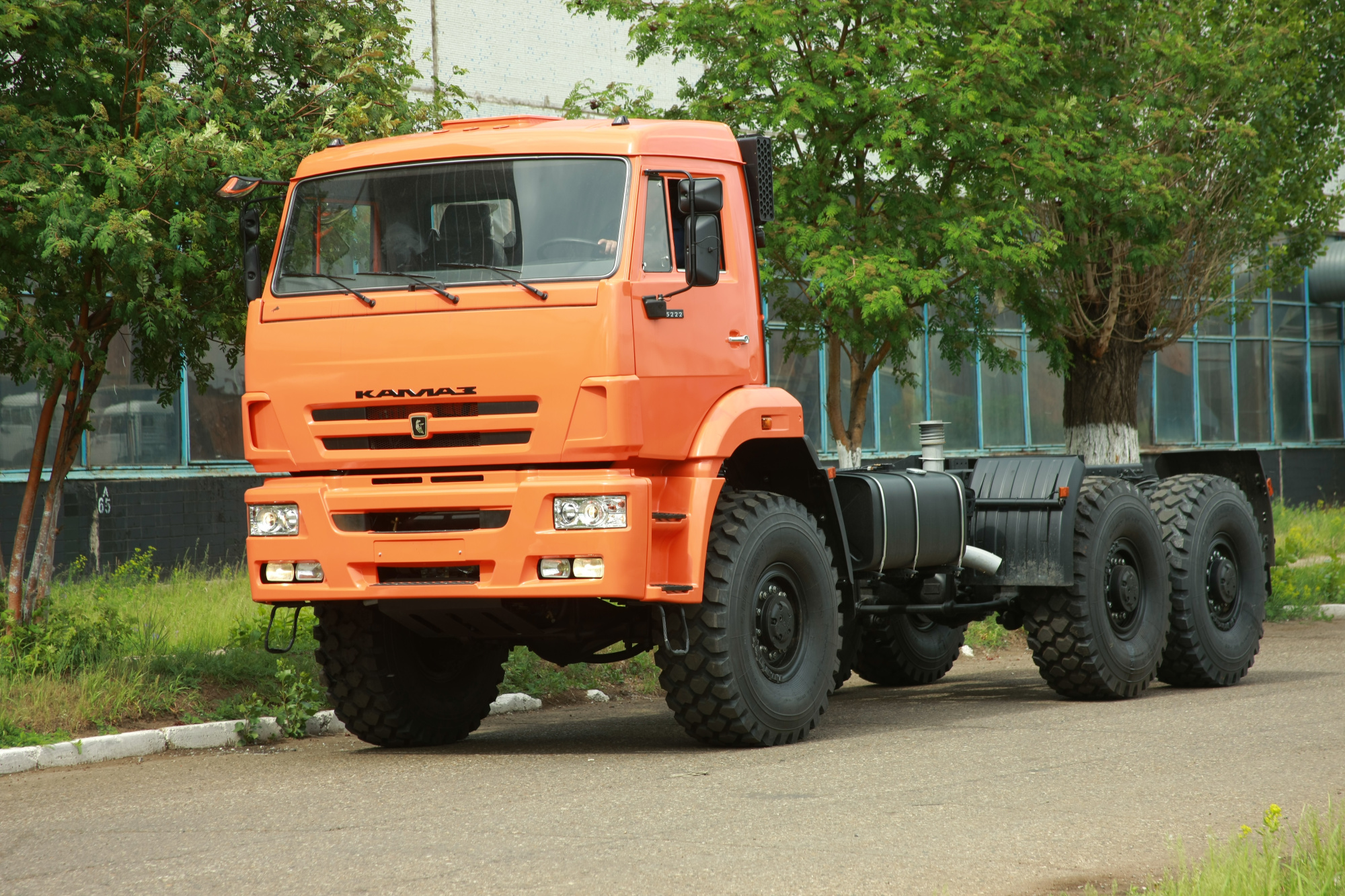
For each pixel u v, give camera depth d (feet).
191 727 40.34
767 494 38.19
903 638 53.06
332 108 46.68
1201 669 48.29
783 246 59.82
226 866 24.66
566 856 24.64
